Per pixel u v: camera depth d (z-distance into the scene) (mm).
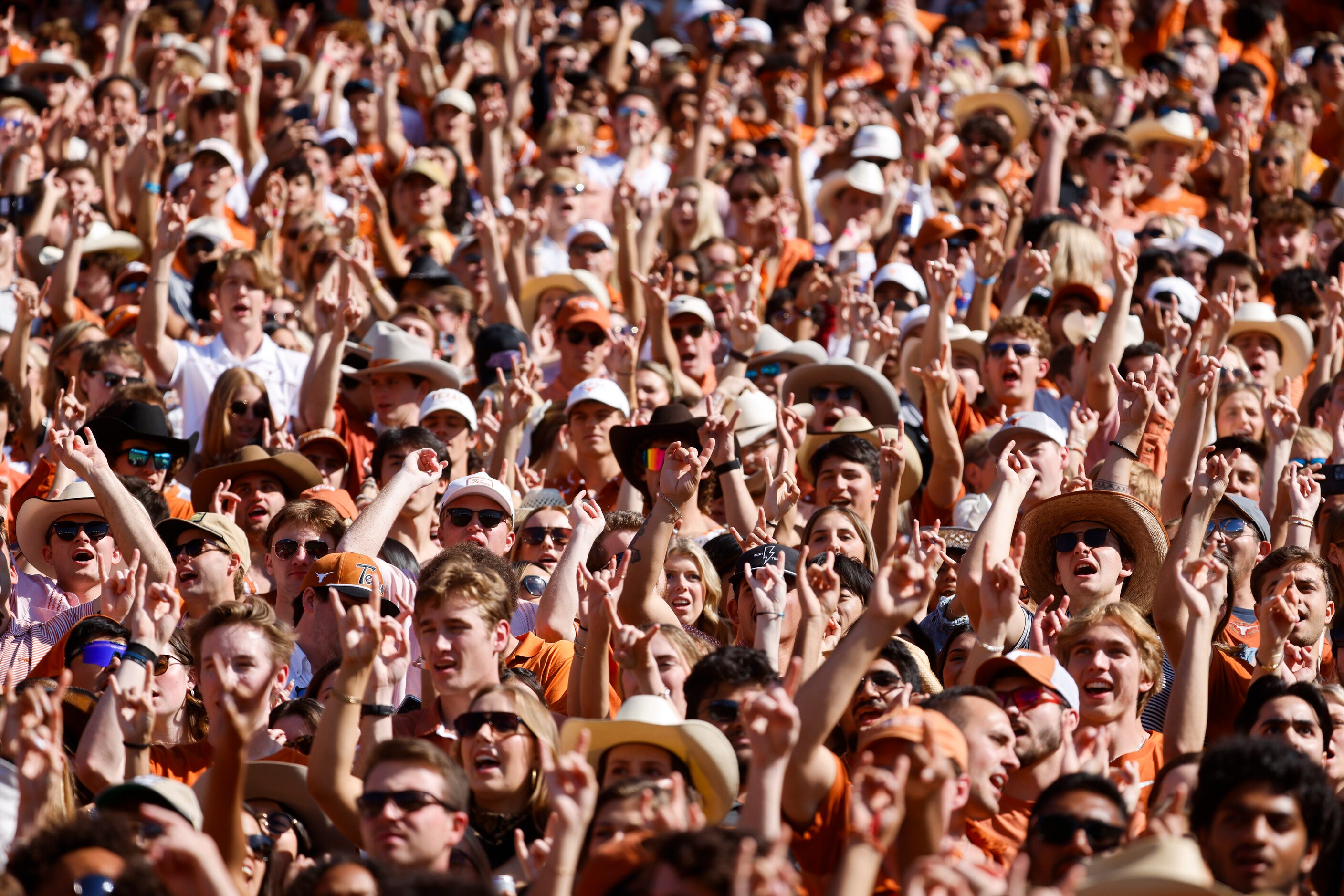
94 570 27484
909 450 31828
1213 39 61500
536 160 52062
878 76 59906
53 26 56469
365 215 47250
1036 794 20484
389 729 20406
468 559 22688
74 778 20281
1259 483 30500
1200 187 51875
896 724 17406
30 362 35531
